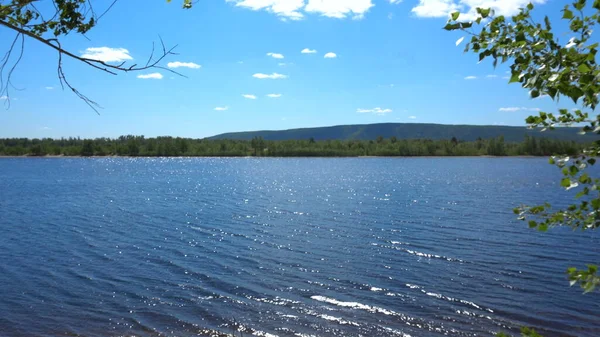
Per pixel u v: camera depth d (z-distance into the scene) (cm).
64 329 1395
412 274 1933
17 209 4078
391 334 1345
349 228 3033
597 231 2698
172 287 1777
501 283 1800
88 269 2031
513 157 18038
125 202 4647
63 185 6844
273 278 1884
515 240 2570
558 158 441
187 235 2816
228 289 1748
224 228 3061
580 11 383
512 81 404
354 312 1511
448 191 5578
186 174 9569
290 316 1483
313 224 3203
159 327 1409
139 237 2753
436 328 1385
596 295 1638
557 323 1419
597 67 369
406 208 4025
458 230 2903
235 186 6594
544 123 431
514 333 1352
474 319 1450
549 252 2283
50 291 1733
